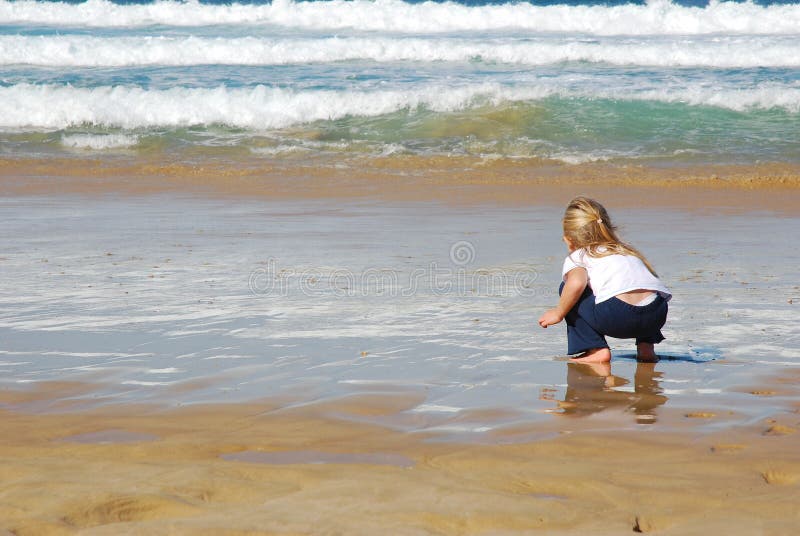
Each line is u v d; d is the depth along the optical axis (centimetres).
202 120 4312
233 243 2081
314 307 1457
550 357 1182
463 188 3058
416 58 5703
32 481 701
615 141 3934
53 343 1231
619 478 717
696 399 988
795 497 672
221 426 878
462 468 746
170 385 1035
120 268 1775
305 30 7075
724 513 641
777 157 3594
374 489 683
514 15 6906
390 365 1130
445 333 1300
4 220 2434
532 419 907
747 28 6662
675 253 1950
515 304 1489
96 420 900
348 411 932
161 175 3372
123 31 7200
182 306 1457
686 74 5144
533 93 4491
